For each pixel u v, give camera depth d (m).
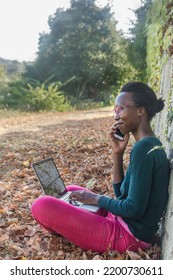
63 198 3.21
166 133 3.36
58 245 3.04
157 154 2.56
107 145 7.00
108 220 2.81
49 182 3.22
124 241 2.72
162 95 4.60
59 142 7.77
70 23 29.55
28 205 4.11
